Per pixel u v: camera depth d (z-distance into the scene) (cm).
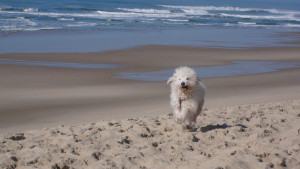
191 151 662
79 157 632
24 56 2181
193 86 779
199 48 2794
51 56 2233
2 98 1284
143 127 830
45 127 952
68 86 1525
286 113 1001
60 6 6144
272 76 1858
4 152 674
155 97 1355
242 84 1633
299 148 652
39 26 3644
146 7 7519
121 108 1184
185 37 3459
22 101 1255
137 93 1418
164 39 3231
